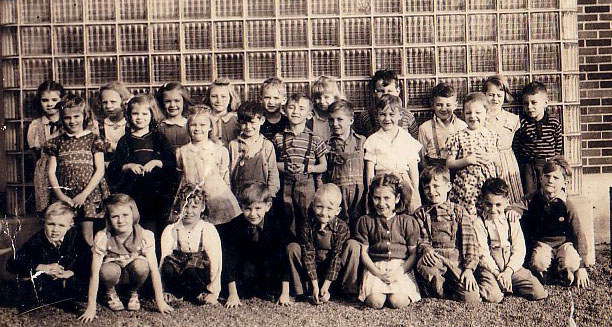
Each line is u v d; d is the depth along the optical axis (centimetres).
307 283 562
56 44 598
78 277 564
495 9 608
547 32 611
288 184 578
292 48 602
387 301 557
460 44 607
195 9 600
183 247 562
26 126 593
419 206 580
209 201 571
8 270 575
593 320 534
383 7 604
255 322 528
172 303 562
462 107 607
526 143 602
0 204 589
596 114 636
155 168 578
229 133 582
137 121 579
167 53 599
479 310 553
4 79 598
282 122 588
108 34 598
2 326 528
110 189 580
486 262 575
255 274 568
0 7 597
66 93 595
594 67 638
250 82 601
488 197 580
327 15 602
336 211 557
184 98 586
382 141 587
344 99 604
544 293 572
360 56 605
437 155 597
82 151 580
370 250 564
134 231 558
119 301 558
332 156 584
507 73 610
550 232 596
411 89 608
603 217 625
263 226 565
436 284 569
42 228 578
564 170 596
